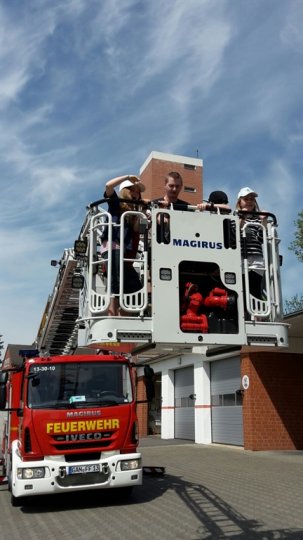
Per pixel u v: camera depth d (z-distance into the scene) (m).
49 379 8.30
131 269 5.37
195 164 44.59
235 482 10.53
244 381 17.19
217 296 5.22
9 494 9.65
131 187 5.88
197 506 8.14
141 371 26.83
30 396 8.12
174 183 5.97
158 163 43.38
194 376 20.61
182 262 5.23
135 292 5.12
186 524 6.94
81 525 7.05
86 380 8.41
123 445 8.12
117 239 5.43
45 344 11.47
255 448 16.41
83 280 6.20
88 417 8.04
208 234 5.27
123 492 8.73
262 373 16.95
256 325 5.36
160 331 4.93
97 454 8.01
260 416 16.67
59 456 7.82
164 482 10.63
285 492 9.27
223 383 18.94
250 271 5.71
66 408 8.05
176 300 5.03
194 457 15.27
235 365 18.22
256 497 8.82
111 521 7.22
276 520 7.09
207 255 5.22
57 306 10.08
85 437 7.94
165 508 8.03
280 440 16.66
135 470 8.05
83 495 9.15
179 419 22.83
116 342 4.95
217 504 8.26
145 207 5.48
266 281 5.62
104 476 7.89
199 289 5.38
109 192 5.65
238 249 5.35
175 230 5.17
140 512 7.77
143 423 26.27
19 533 6.75
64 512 7.93
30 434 7.83
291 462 13.64
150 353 6.03
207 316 5.22
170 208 5.35
